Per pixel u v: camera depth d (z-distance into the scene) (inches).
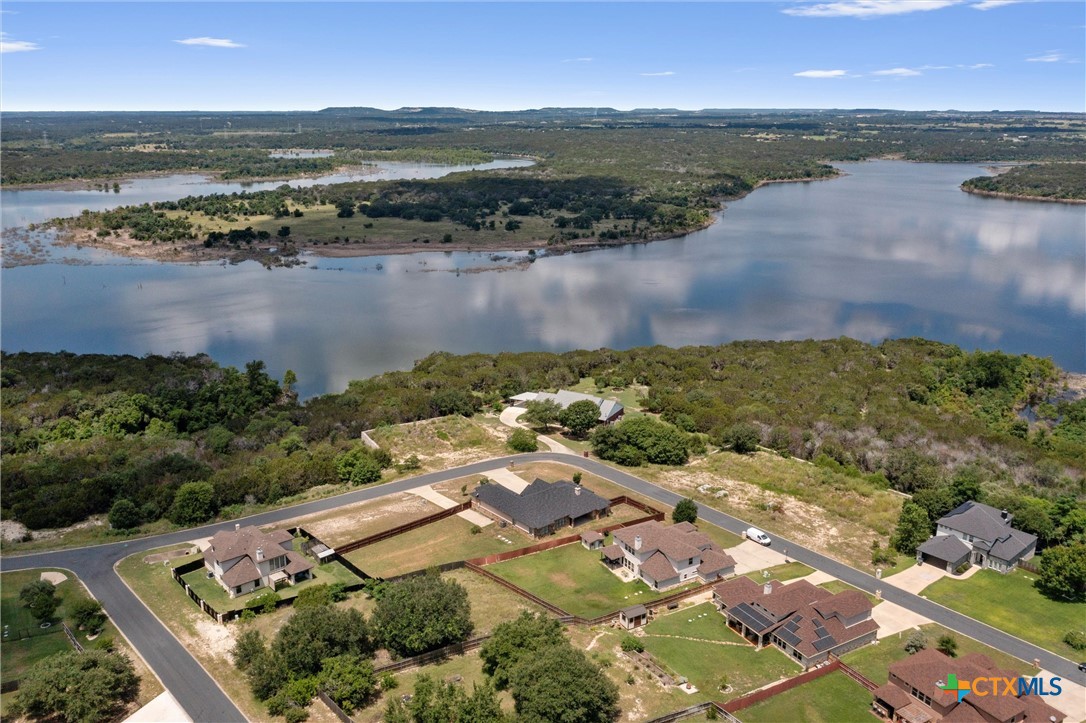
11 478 4813.0
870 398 6811.0
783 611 3390.7
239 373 7209.6
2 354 7716.5
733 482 5167.3
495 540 4365.2
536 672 2775.6
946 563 3956.7
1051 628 3449.8
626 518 4633.4
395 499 4886.8
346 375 7834.6
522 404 6732.3
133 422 6112.2
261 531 4404.5
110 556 4114.2
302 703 2910.9
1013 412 6899.6
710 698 2977.4
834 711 2903.5
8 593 3725.4
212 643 3341.5
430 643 3223.4
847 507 4739.2
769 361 7736.2
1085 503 4522.6
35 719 2871.6
